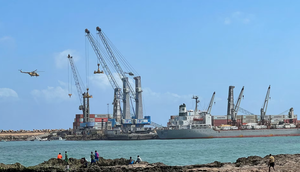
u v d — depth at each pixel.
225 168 73.12
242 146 174.88
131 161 82.00
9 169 70.50
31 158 135.25
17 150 199.38
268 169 69.31
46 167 71.75
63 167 75.50
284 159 84.31
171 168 72.50
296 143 195.50
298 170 66.94
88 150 177.12
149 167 71.75
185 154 134.38
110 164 82.94
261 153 133.00
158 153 142.25
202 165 77.69
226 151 144.75
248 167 74.25
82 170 70.44
